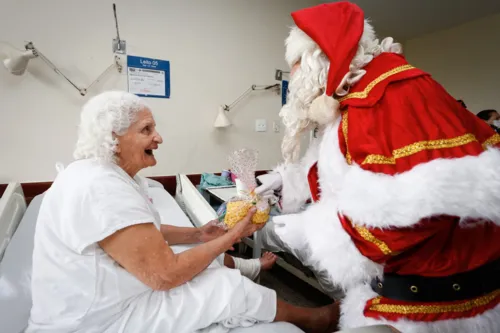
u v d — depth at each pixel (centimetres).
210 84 247
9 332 74
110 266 77
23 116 190
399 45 87
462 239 71
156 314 79
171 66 230
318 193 87
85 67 202
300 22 82
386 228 63
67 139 204
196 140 247
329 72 77
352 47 76
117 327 76
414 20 337
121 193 77
